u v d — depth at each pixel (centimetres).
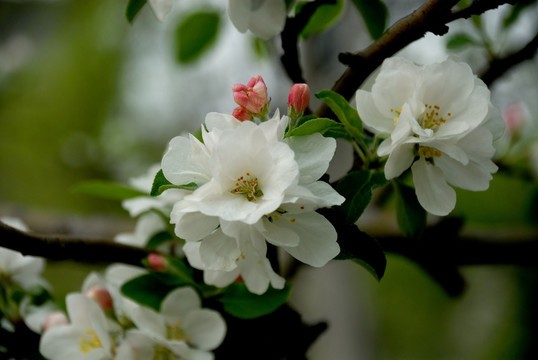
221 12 64
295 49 55
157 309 55
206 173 49
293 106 50
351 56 53
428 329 178
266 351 56
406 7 80
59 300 61
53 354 55
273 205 47
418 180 51
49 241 53
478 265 69
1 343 56
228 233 48
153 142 203
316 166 49
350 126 51
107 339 54
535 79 92
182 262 55
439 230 66
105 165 192
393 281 172
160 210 58
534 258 68
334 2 54
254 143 48
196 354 54
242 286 55
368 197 50
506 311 176
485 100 50
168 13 52
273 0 53
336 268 95
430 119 51
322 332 56
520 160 73
